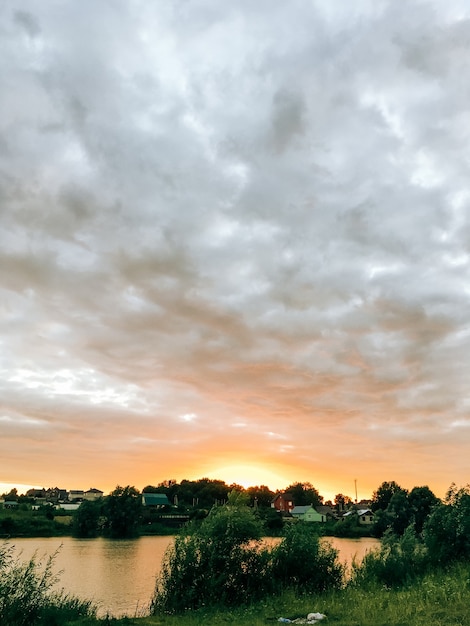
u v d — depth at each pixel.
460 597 11.69
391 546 17.77
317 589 16.58
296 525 18.59
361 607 12.10
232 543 17.09
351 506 164.75
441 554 17.09
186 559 16.78
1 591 12.82
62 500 190.88
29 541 84.50
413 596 12.68
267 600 14.85
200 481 191.62
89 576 37.34
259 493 187.62
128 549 69.25
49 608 13.35
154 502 156.88
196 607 15.73
